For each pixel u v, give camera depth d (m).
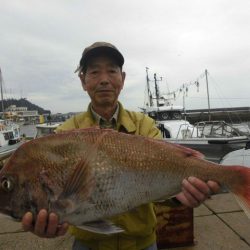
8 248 1.47
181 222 1.43
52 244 1.50
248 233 1.54
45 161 0.61
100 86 0.81
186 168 0.65
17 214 0.61
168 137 4.24
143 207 0.75
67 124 0.83
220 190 0.65
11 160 0.62
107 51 0.81
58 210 0.59
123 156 0.63
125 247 0.75
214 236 1.52
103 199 0.61
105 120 0.83
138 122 0.83
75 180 0.60
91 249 0.76
